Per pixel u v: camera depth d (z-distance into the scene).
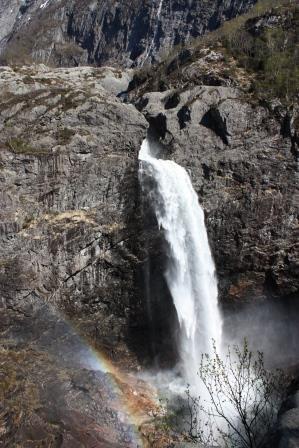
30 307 28.86
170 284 34.44
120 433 24.45
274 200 35.81
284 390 22.66
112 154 31.53
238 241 36.25
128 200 31.91
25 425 23.08
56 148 28.89
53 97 31.67
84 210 30.34
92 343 32.34
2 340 28.12
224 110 35.03
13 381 25.72
